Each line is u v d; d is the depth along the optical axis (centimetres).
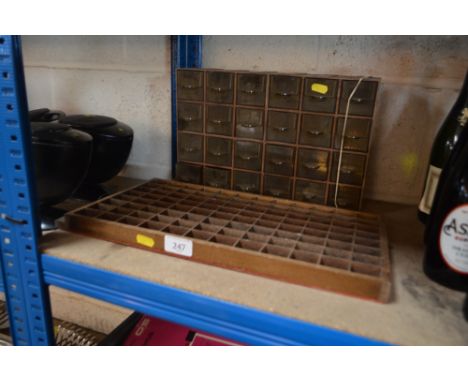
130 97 117
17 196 63
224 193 90
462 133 66
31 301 68
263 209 81
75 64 120
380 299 54
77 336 129
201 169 94
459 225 55
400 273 62
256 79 84
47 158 70
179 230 67
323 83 80
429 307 53
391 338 47
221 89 87
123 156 95
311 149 85
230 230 68
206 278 57
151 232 64
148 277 57
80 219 69
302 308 52
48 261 64
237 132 89
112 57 116
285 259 57
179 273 58
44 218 73
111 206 76
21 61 58
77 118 94
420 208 81
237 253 59
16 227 64
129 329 89
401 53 93
